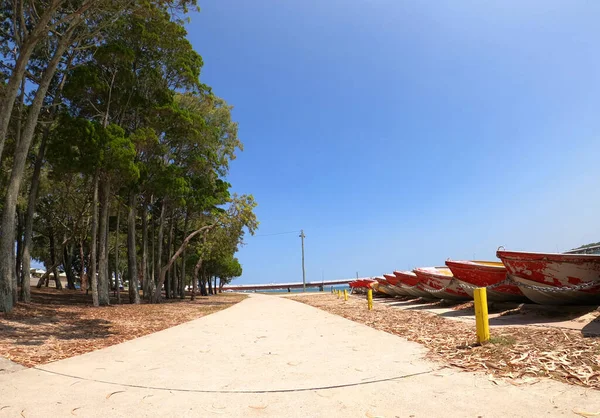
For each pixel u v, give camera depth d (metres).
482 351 6.16
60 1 13.04
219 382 5.23
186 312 19.36
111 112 24.02
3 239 13.41
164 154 25.97
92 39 19.92
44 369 6.04
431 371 5.32
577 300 11.01
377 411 3.88
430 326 10.23
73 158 18.69
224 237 34.34
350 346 7.75
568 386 4.27
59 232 36.03
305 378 5.32
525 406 3.79
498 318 11.18
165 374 5.74
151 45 22.47
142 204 32.97
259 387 4.93
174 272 42.19
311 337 9.34
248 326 12.44
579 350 5.57
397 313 14.92
